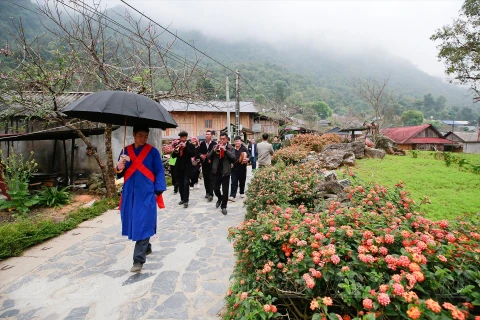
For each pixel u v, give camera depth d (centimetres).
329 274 174
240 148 680
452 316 133
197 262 347
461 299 155
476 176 780
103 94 296
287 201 427
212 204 647
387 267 168
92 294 280
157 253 375
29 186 721
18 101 585
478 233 209
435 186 674
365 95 2311
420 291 159
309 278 165
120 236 448
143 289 287
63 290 288
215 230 464
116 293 281
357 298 152
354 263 171
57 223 491
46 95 637
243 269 250
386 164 988
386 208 278
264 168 610
